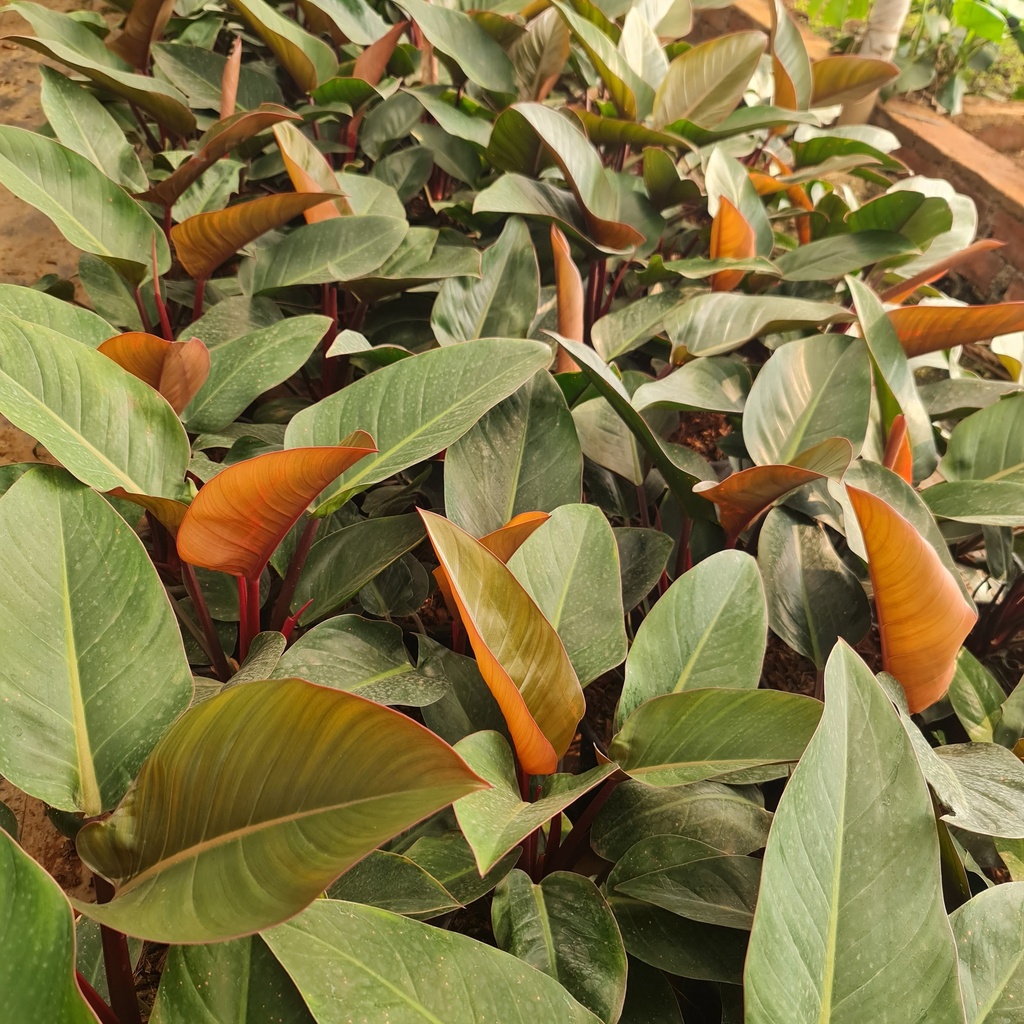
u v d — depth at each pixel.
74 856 1.93
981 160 4.70
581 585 1.66
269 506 1.39
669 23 3.86
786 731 1.35
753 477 1.74
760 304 2.42
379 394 1.77
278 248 2.40
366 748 0.95
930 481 2.75
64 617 1.26
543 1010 1.04
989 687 1.91
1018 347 3.24
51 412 1.46
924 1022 1.06
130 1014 1.23
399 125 3.31
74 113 2.47
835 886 1.12
